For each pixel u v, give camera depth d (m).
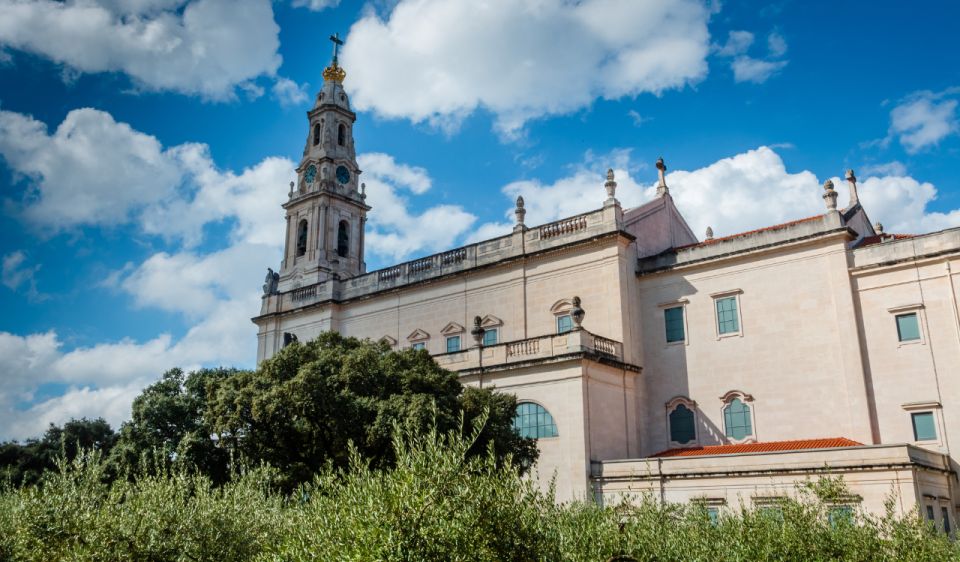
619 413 38.59
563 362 37.31
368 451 28.30
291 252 60.91
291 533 13.64
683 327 40.22
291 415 28.48
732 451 35.47
